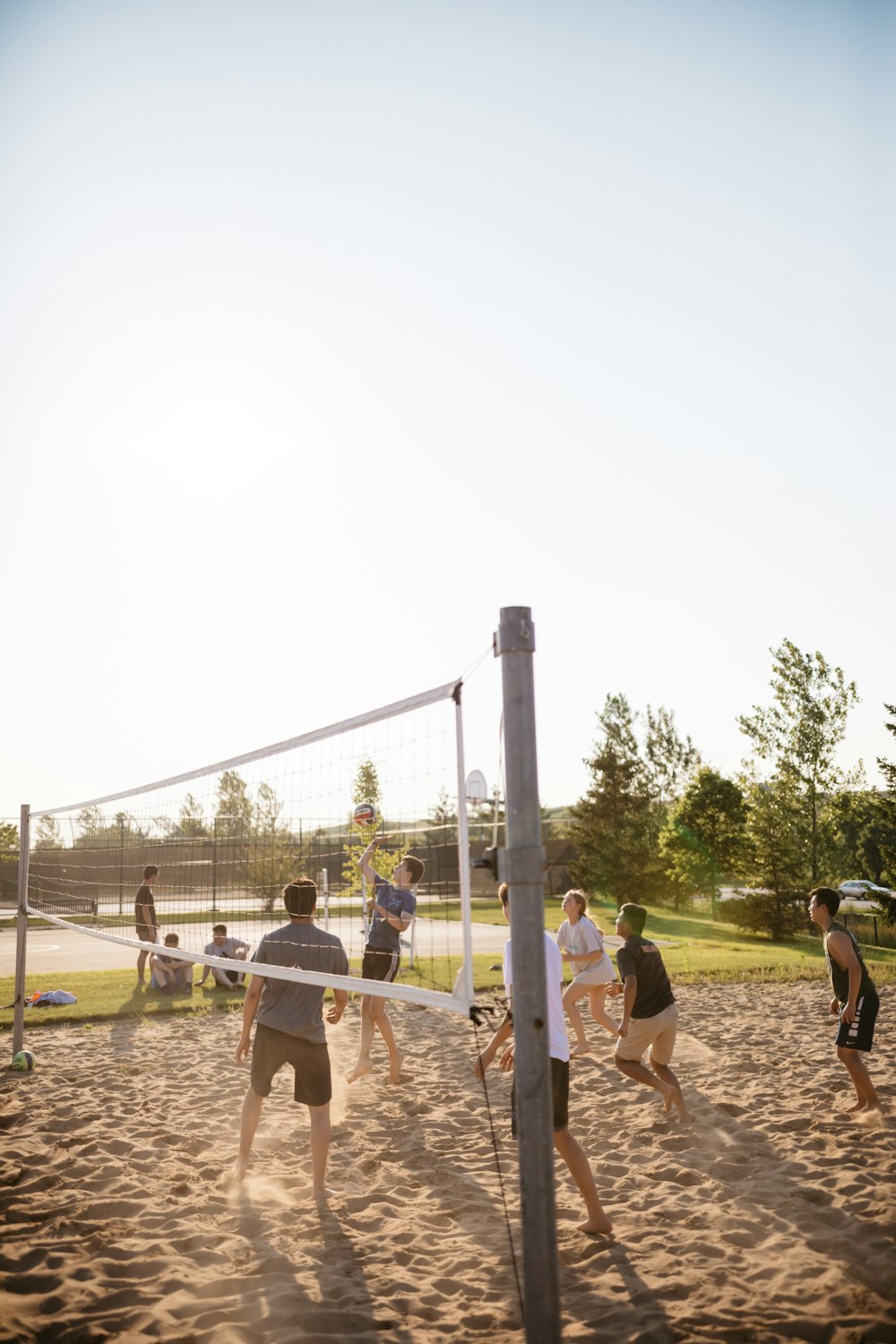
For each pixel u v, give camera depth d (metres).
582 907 8.03
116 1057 8.14
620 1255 4.07
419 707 3.78
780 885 24.44
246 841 9.76
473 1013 3.12
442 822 4.80
